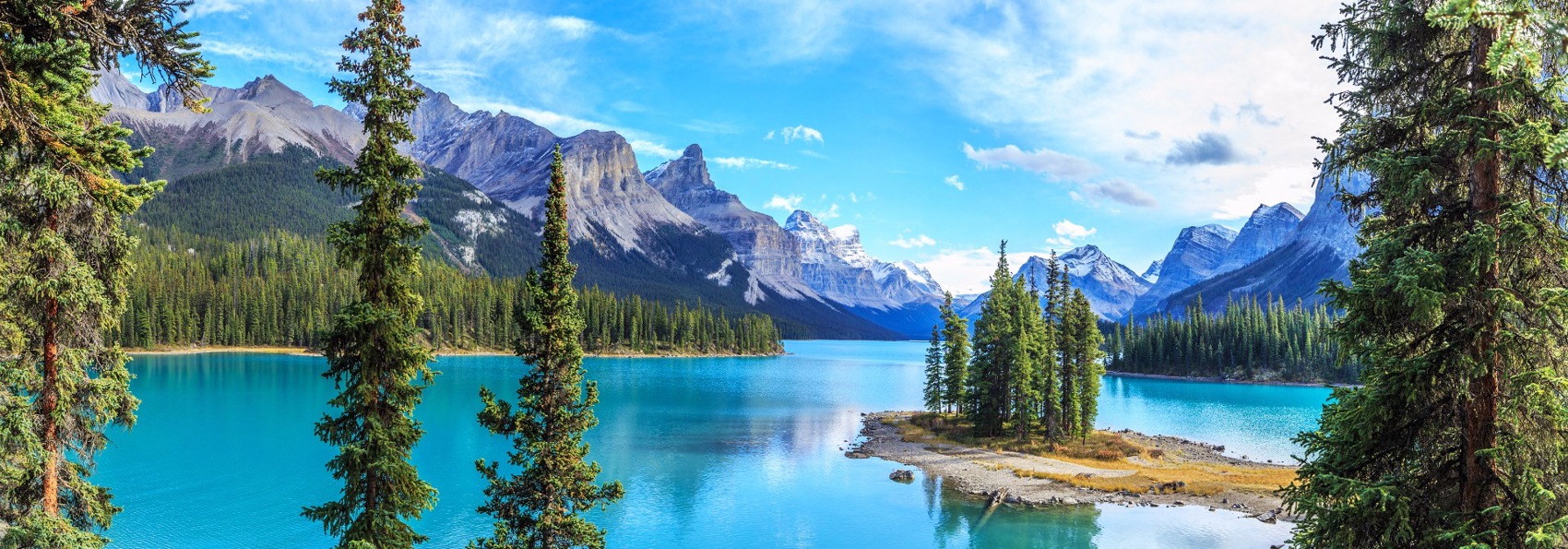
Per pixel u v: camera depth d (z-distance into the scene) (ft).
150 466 223.51
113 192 43.50
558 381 87.61
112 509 71.10
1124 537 165.78
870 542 167.84
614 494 88.79
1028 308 283.59
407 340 66.13
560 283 88.33
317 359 618.85
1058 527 173.68
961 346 329.72
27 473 62.85
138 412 324.60
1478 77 41.52
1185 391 547.08
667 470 238.27
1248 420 372.79
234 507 183.32
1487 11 20.12
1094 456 250.98
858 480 223.10
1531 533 36.35
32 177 40.42
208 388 411.13
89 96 46.78
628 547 165.37
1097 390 272.10
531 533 86.89
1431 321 42.34
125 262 61.67
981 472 228.63
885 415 369.91
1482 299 40.88
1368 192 48.24
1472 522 40.98
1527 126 37.04
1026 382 266.98
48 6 34.01
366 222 63.62
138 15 36.68
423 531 168.66
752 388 521.24
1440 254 41.42
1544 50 21.93
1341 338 45.73
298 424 294.46
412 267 65.21
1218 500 193.57
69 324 61.05
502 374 543.80
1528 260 42.68
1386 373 44.34
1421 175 41.68
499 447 262.88
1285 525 173.27
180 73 38.34
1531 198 42.50
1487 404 42.29
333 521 66.49
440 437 280.10
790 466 243.60
